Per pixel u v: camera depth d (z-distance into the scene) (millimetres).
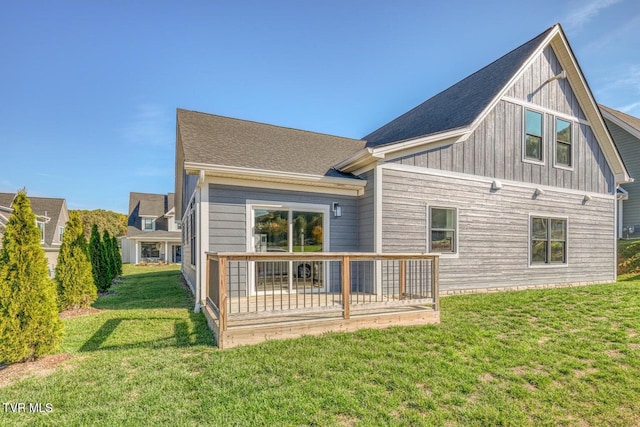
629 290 8305
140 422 2686
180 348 4391
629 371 3707
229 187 6922
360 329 5172
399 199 7781
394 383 3352
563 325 5367
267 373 3582
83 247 7426
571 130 10477
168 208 31062
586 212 10750
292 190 7527
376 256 5355
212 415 2779
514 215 9352
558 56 10164
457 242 8453
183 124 8844
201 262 6699
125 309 7152
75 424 2668
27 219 4156
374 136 12898
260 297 6785
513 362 3912
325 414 2805
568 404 3047
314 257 4922
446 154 8383
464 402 3035
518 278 9328
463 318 5855
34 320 3965
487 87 9625
